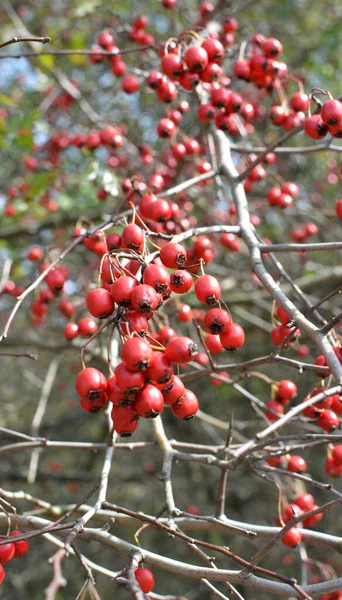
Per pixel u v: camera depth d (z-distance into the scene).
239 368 0.49
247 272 0.98
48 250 0.58
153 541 1.12
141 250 0.45
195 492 1.19
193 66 0.54
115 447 0.52
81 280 0.77
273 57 0.58
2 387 1.39
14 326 1.11
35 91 1.09
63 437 1.21
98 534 0.45
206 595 1.02
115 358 0.55
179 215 0.59
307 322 0.43
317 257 1.14
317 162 1.12
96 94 1.10
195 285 0.43
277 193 0.60
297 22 1.19
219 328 0.43
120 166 0.76
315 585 0.41
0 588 1.05
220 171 0.55
